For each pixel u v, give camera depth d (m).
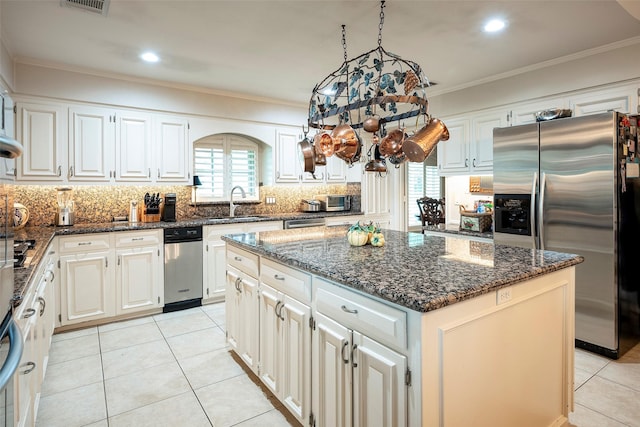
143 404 2.22
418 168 6.63
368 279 1.52
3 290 1.23
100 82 3.59
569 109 3.07
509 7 2.38
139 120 3.81
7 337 1.21
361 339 1.52
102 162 3.62
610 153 2.62
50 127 3.37
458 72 3.68
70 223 3.60
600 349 2.77
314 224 4.79
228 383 2.46
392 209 5.75
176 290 3.83
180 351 2.92
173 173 4.02
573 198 2.82
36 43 2.91
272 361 2.20
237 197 4.84
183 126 4.07
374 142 2.25
